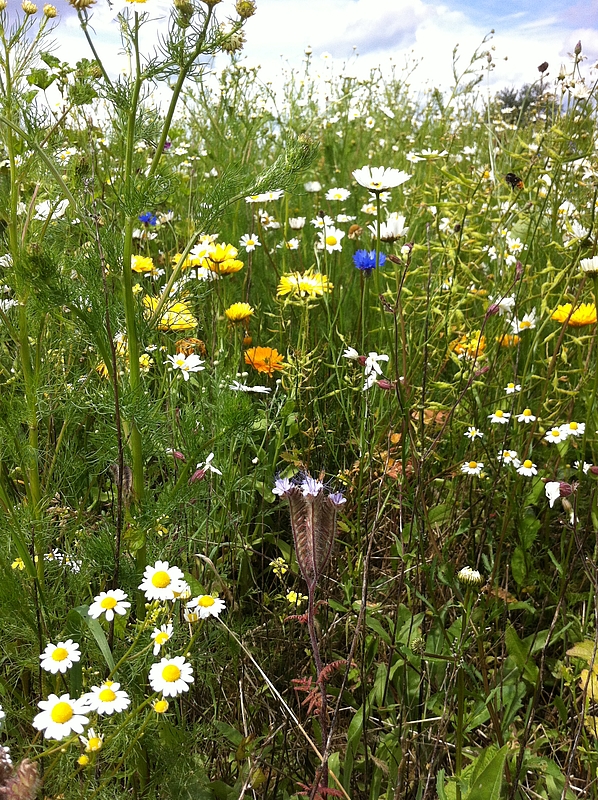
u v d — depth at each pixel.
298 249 3.66
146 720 1.27
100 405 1.50
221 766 1.60
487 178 3.48
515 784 1.46
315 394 2.74
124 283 1.47
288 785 1.58
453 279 2.67
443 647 1.81
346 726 1.75
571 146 3.03
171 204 3.55
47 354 1.75
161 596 1.32
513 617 2.16
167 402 2.11
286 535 2.40
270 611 2.05
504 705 1.74
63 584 1.68
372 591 2.04
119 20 1.42
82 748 1.29
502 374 2.74
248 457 2.44
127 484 1.55
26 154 1.63
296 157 1.60
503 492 2.37
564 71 2.96
